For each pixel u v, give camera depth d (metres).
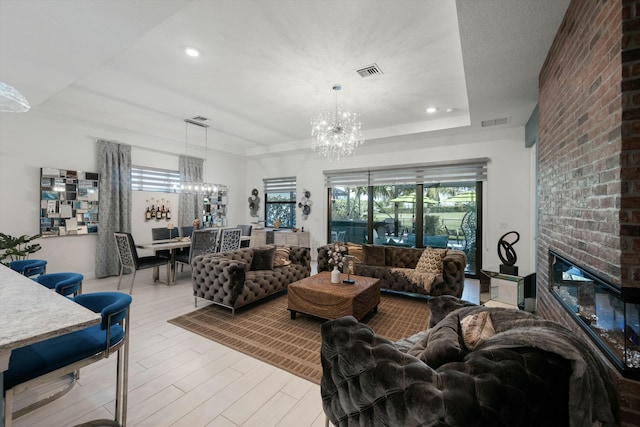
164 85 3.64
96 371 2.19
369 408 1.15
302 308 3.18
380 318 3.33
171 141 6.05
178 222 6.35
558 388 1.04
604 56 1.45
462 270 3.84
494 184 5.00
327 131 4.52
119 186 5.26
